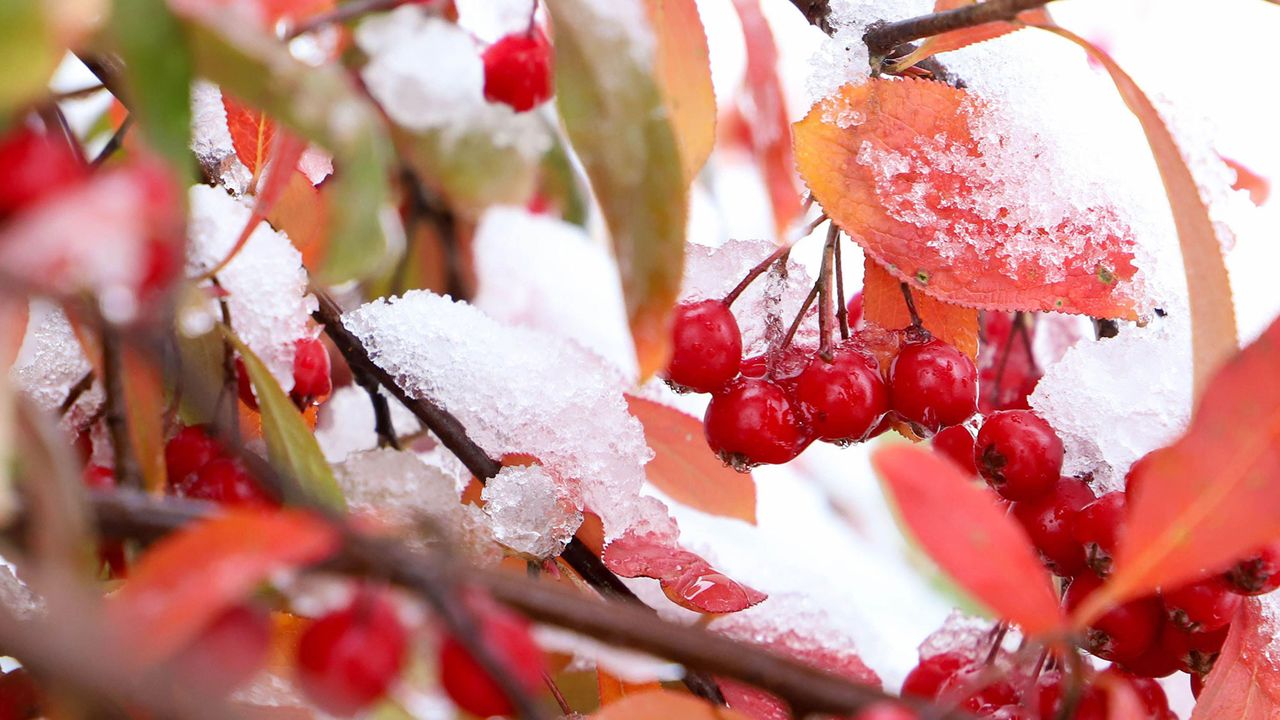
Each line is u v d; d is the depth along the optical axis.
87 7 0.26
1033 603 0.33
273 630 0.35
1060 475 0.38
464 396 0.39
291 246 0.38
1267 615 0.37
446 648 0.32
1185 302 0.38
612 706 0.35
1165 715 0.38
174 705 0.28
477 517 0.38
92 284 0.28
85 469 0.36
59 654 0.27
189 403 0.36
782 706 0.37
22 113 0.29
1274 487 0.33
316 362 0.38
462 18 0.41
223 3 0.31
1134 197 0.38
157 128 0.30
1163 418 0.38
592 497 0.39
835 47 0.38
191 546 0.29
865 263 0.39
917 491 0.33
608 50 0.33
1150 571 0.33
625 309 0.34
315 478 0.35
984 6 0.37
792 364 0.39
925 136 0.38
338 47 0.39
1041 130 0.38
